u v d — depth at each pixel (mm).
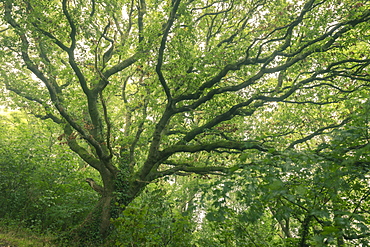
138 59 14023
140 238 6270
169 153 13031
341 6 11898
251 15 14414
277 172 5070
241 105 12523
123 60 15984
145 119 15242
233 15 14945
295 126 15297
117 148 14961
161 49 11430
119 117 18609
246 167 5020
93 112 13930
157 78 14336
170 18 11023
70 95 14523
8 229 11203
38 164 14141
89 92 13586
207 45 15164
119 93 18484
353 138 5051
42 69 13898
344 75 12414
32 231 12156
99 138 14125
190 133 13500
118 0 14570
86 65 12984
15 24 12719
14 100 16406
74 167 15773
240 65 12469
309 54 12281
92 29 13570
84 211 15047
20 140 14820
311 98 14734
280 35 13312
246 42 14906
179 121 15180
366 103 5223
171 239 7223
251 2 14477
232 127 13070
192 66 13344
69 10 12789
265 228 10039
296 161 5129
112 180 13656
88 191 15328
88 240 12211
